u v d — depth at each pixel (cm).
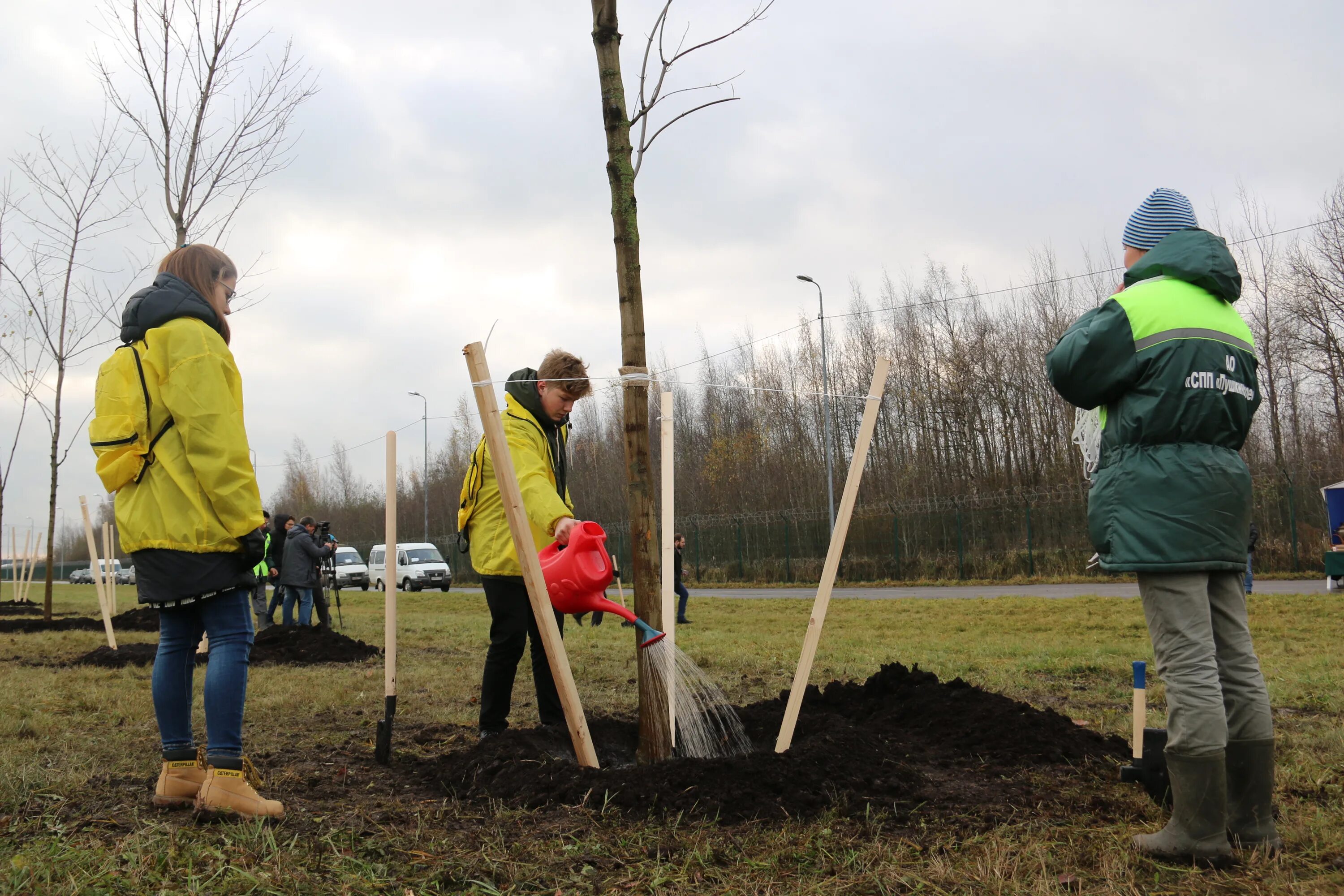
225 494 304
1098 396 289
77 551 8525
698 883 257
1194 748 267
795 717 377
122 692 631
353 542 5931
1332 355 2711
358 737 470
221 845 279
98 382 319
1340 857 269
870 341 3731
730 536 3391
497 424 332
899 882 251
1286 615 1266
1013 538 2750
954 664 778
